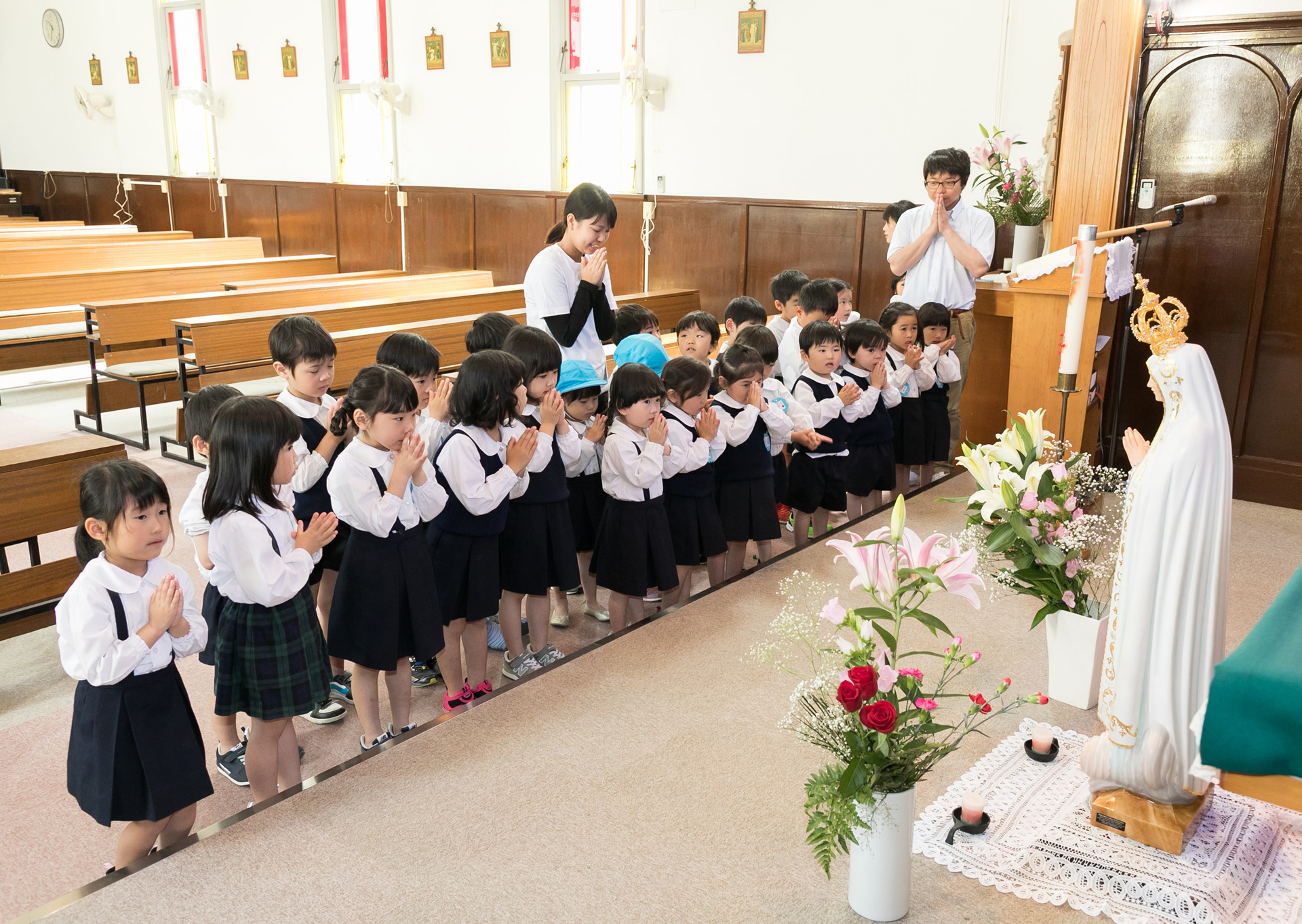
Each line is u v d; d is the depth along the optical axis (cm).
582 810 212
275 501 229
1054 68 583
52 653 355
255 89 1040
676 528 350
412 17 903
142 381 599
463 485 277
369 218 975
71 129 1248
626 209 789
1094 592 265
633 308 438
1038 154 596
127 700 207
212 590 271
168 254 908
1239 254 467
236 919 178
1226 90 457
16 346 705
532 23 827
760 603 319
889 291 670
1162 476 180
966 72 613
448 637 297
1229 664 126
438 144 919
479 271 834
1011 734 243
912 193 651
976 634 299
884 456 429
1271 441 472
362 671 270
